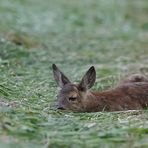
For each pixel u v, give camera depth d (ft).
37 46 107.45
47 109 62.08
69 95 65.26
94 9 168.14
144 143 47.91
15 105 61.16
